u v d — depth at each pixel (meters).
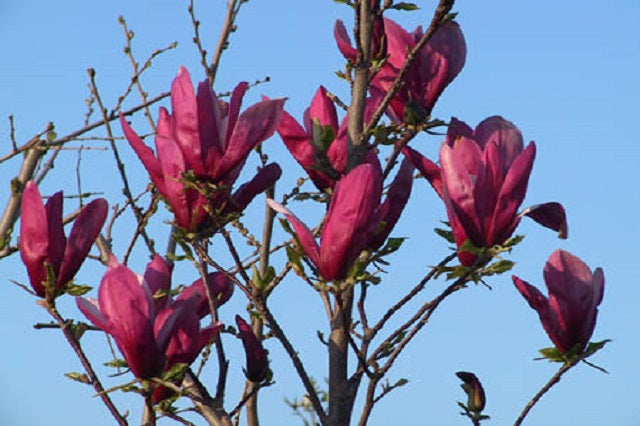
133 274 3.38
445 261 3.50
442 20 3.47
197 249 3.47
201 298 3.81
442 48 3.76
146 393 3.43
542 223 3.45
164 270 3.59
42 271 3.54
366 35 3.71
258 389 3.74
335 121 3.74
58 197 3.56
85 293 3.60
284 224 3.38
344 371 3.61
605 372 3.55
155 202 4.18
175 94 3.38
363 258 3.63
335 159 3.69
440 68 3.74
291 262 3.33
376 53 3.73
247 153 3.39
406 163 3.65
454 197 3.35
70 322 3.55
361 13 3.72
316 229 3.95
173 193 3.40
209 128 3.36
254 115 3.38
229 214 3.44
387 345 3.52
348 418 3.57
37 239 3.53
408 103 3.61
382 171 3.73
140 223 4.19
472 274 3.37
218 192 3.43
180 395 3.56
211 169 3.37
